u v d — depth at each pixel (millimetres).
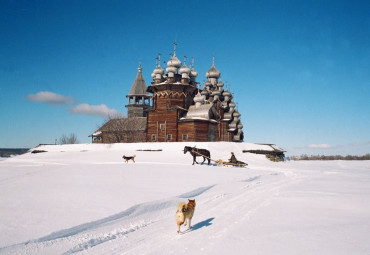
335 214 10211
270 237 7621
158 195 12750
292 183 19719
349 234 7758
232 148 47469
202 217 10312
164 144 48625
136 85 88625
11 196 12188
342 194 14312
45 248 6965
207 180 18094
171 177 18797
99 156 44906
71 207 10320
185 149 31094
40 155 51750
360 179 22469
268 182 20312
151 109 62469
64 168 23328
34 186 14672
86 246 7355
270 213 10523
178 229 8430
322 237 7520
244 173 23109
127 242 7652
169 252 6805
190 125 58031
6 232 7676
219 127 69188
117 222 9336
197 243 7379
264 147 51656
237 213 10703
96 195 12414
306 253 6383
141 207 10750
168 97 60969
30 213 9508
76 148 56656
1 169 24312
